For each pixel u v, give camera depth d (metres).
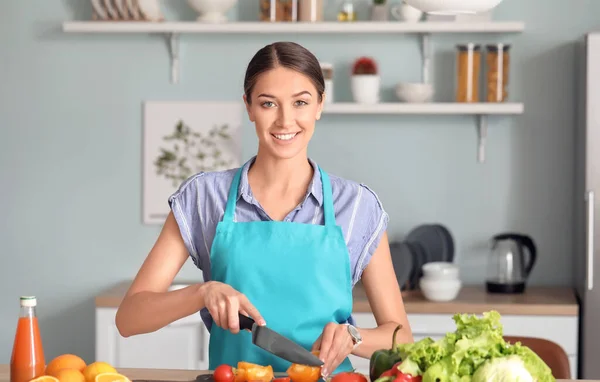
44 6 4.17
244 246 1.91
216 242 1.93
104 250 4.23
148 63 4.16
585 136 3.67
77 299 4.24
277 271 1.89
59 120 4.21
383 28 3.86
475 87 3.92
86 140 4.20
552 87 4.07
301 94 1.86
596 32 4.04
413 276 3.93
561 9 4.05
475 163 4.12
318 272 1.90
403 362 1.49
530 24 4.07
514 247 3.91
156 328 1.86
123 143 4.19
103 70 4.18
